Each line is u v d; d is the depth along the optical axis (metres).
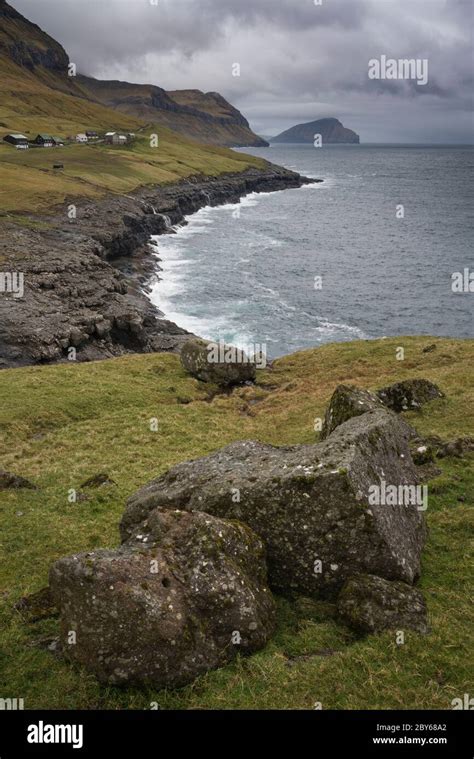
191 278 115.00
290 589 14.19
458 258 137.25
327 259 136.62
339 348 59.44
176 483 16.27
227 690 11.39
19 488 26.20
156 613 11.44
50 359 66.56
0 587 16.98
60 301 81.44
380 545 13.73
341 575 13.89
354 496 13.68
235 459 16.62
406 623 12.80
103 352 72.25
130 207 161.25
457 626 12.95
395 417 18.17
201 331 82.56
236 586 12.45
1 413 39.16
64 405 41.59
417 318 91.19
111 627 11.45
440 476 21.50
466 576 15.00
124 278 104.56
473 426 28.95
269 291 106.00
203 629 12.00
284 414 40.03
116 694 11.48
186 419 39.75
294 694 11.30
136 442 34.72
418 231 176.50
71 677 11.77
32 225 119.69
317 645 12.59
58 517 22.64
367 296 103.69
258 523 14.27
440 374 41.78
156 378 51.06
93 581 11.55
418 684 11.42
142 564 12.10
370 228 183.38
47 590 15.62
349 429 16.73
